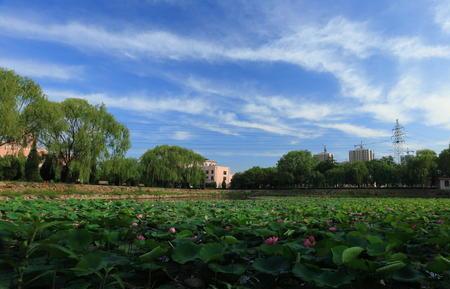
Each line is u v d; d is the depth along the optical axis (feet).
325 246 11.75
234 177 298.35
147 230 18.07
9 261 10.09
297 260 10.48
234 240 12.89
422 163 191.11
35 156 131.54
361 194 177.99
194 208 37.88
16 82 97.35
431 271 10.38
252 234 16.42
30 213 24.00
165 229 18.07
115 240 13.73
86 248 11.67
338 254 10.12
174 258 10.55
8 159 105.50
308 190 209.46
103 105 128.77
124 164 144.25
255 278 10.66
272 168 275.80
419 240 15.06
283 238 16.39
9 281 9.14
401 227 18.21
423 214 31.60
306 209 37.01
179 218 25.20
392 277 9.57
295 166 250.98
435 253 13.91
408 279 9.46
